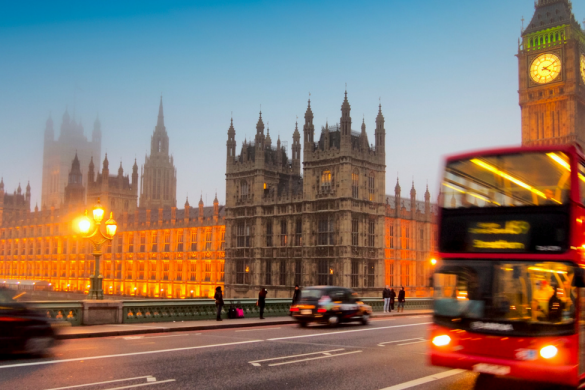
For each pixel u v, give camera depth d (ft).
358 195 265.95
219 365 64.75
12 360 66.64
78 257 468.75
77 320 101.60
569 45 424.05
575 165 51.34
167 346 81.00
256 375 59.11
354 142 271.69
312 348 80.53
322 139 276.00
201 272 368.48
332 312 115.34
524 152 53.21
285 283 277.64
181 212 408.67
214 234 360.28
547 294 50.01
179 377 57.41
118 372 59.62
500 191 53.78
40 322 68.69
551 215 51.06
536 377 49.34
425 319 144.15
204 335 97.35
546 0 445.37
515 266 51.70
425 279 319.06
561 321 49.14
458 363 52.95
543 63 432.25
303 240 269.85
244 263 295.89
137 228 417.69
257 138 295.89
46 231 509.35
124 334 96.17
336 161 263.29
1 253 568.41
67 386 52.42
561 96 422.82
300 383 55.36
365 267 263.70
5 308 66.23
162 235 399.44
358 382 56.29
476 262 53.62
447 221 56.24
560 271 49.88
